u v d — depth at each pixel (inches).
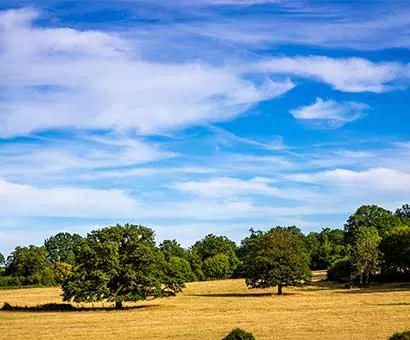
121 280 3093.0
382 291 3919.8
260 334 1792.6
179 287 3216.0
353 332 1784.0
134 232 3149.6
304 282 4116.6
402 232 4704.7
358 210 7062.0
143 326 2149.4
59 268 6053.2
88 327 2151.8
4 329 2114.9
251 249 4227.4
